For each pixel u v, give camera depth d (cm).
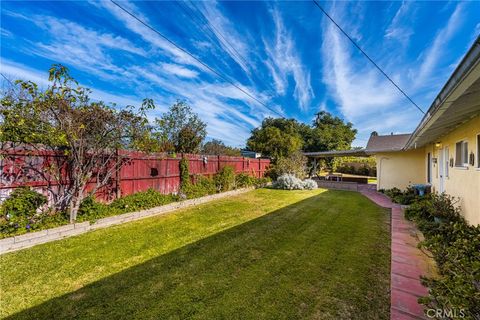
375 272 355
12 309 265
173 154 873
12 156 472
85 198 589
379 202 972
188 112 1644
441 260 330
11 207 454
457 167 582
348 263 386
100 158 615
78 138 525
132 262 385
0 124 459
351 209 823
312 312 264
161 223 619
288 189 1378
